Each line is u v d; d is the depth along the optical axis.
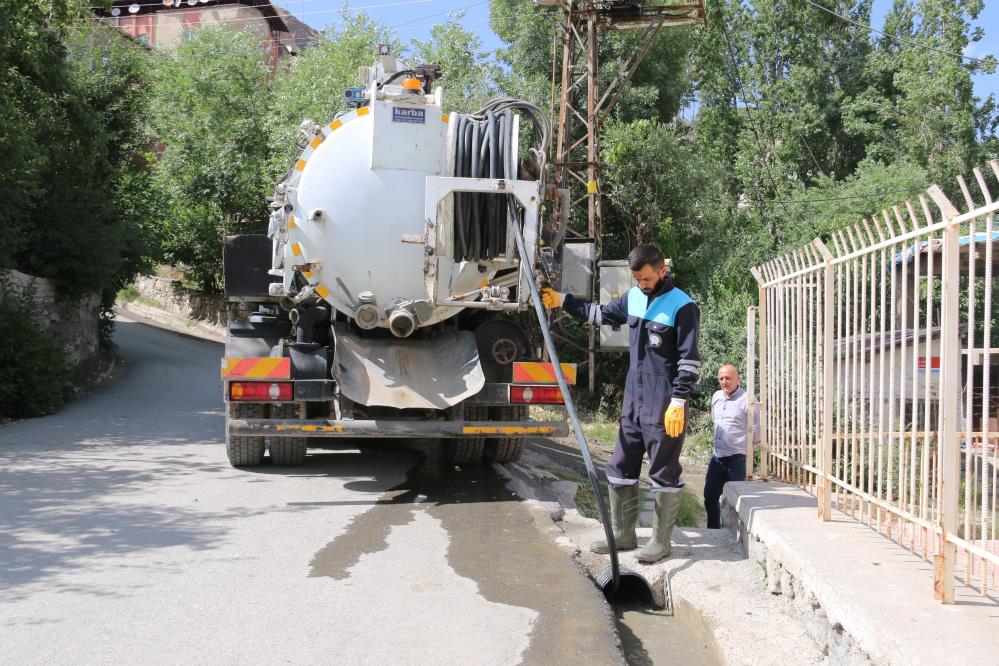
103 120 17.95
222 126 30.52
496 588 4.75
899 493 4.40
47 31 15.31
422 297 7.29
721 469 7.48
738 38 39.38
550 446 12.28
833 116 38.25
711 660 4.39
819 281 5.41
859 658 3.60
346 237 7.13
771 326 6.65
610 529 5.04
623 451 5.59
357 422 7.04
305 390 7.07
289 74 30.52
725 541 6.01
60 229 15.80
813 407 5.91
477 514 6.45
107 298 19.83
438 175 7.12
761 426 6.82
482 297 7.05
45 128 15.20
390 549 5.46
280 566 5.04
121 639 3.90
